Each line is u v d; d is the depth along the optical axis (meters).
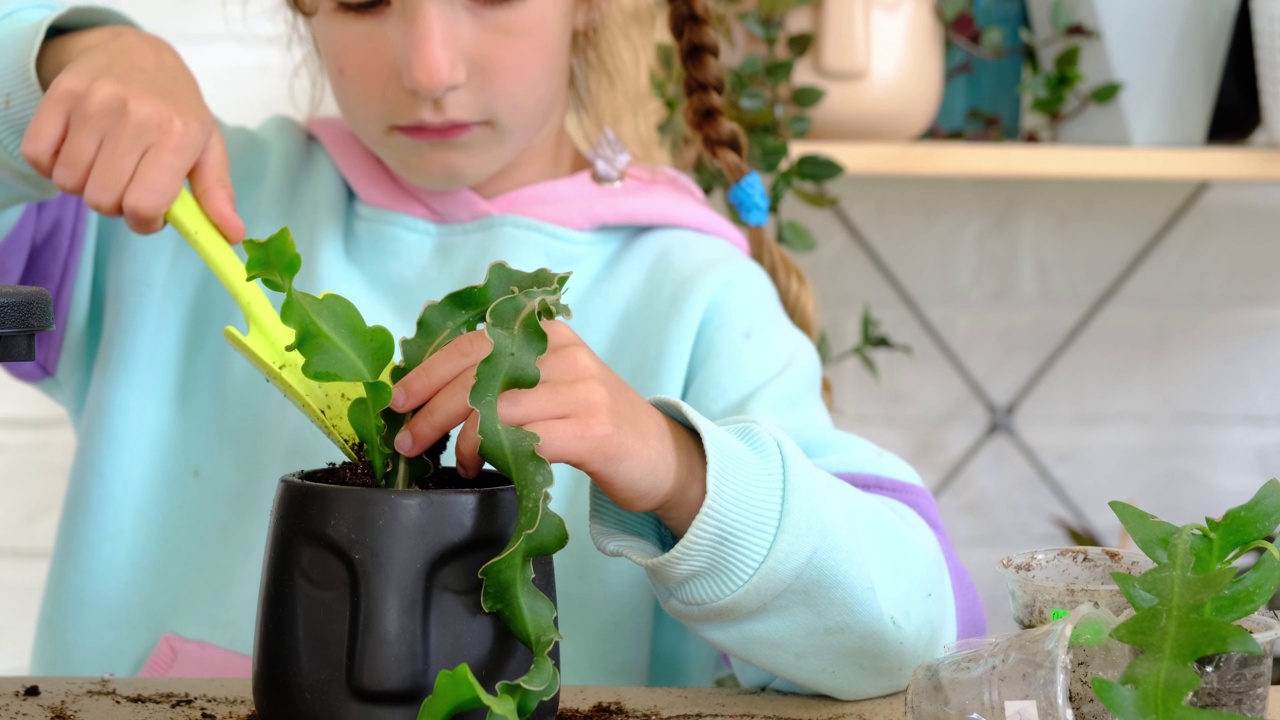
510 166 1.53
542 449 0.99
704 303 1.44
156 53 1.26
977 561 2.24
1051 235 2.19
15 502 1.99
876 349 2.20
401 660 0.89
